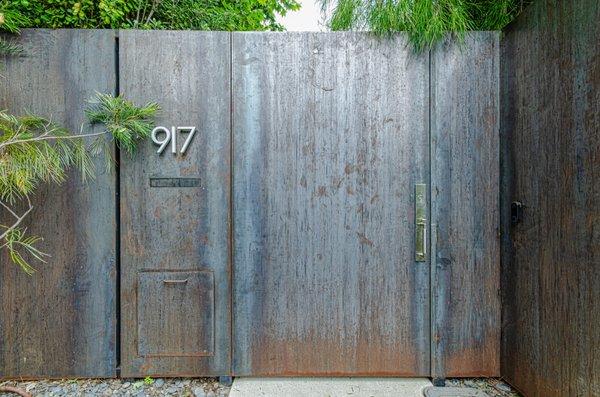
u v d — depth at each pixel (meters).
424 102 1.96
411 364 1.96
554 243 1.54
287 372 1.97
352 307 1.96
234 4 3.37
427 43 1.93
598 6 1.30
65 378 1.94
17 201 1.89
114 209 1.92
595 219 1.32
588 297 1.35
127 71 1.91
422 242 1.95
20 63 1.89
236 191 1.95
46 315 1.92
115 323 1.94
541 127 1.62
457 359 1.95
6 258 1.90
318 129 1.96
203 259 1.94
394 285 1.96
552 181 1.55
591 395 1.34
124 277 1.93
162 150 1.92
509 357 1.87
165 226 1.93
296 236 1.96
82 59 1.90
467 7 2.04
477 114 1.95
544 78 1.60
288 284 1.96
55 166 1.74
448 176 1.95
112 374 1.93
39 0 2.13
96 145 1.90
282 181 1.96
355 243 1.96
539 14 1.63
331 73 1.96
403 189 1.96
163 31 1.92
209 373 1.95
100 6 2.21
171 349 1.94
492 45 1.96
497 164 1.95
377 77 1.96
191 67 1.93
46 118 1.88
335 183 1.96
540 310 1.63
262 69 1.95
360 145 1.96
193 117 1.93
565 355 1.48
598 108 1.30
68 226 1.92
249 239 1.95
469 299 1.95
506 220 1.90
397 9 1.88
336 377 1.99
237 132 1.95
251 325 1.96
